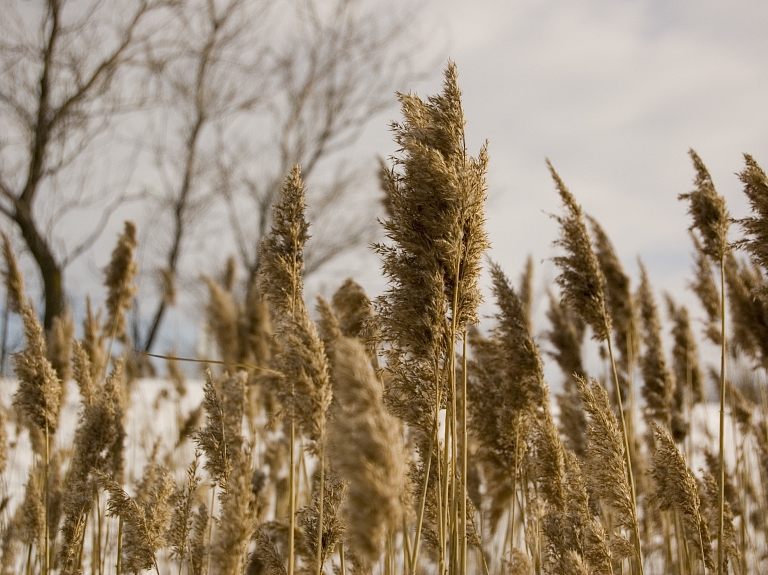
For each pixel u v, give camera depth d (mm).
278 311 2971
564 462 3631
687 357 6570
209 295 8016
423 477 3375
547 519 3371
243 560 2684
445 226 2922
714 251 3691
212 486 3270
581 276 3900
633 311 5652
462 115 3010
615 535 3359
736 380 6891
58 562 3885
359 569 3215
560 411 5203
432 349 2955
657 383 5383
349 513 1950
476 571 4629
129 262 5812
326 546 3170
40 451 4574
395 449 1963
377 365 3568
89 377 4156
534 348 3795
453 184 2871
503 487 4488
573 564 3051
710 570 3443
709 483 3832
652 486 5074
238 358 7926
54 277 18922
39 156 19594
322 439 2652
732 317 5250
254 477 4410
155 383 12109
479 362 4160
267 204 25500
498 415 3883
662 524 5117
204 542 3385
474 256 3047
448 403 2994
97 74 20484
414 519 3713
